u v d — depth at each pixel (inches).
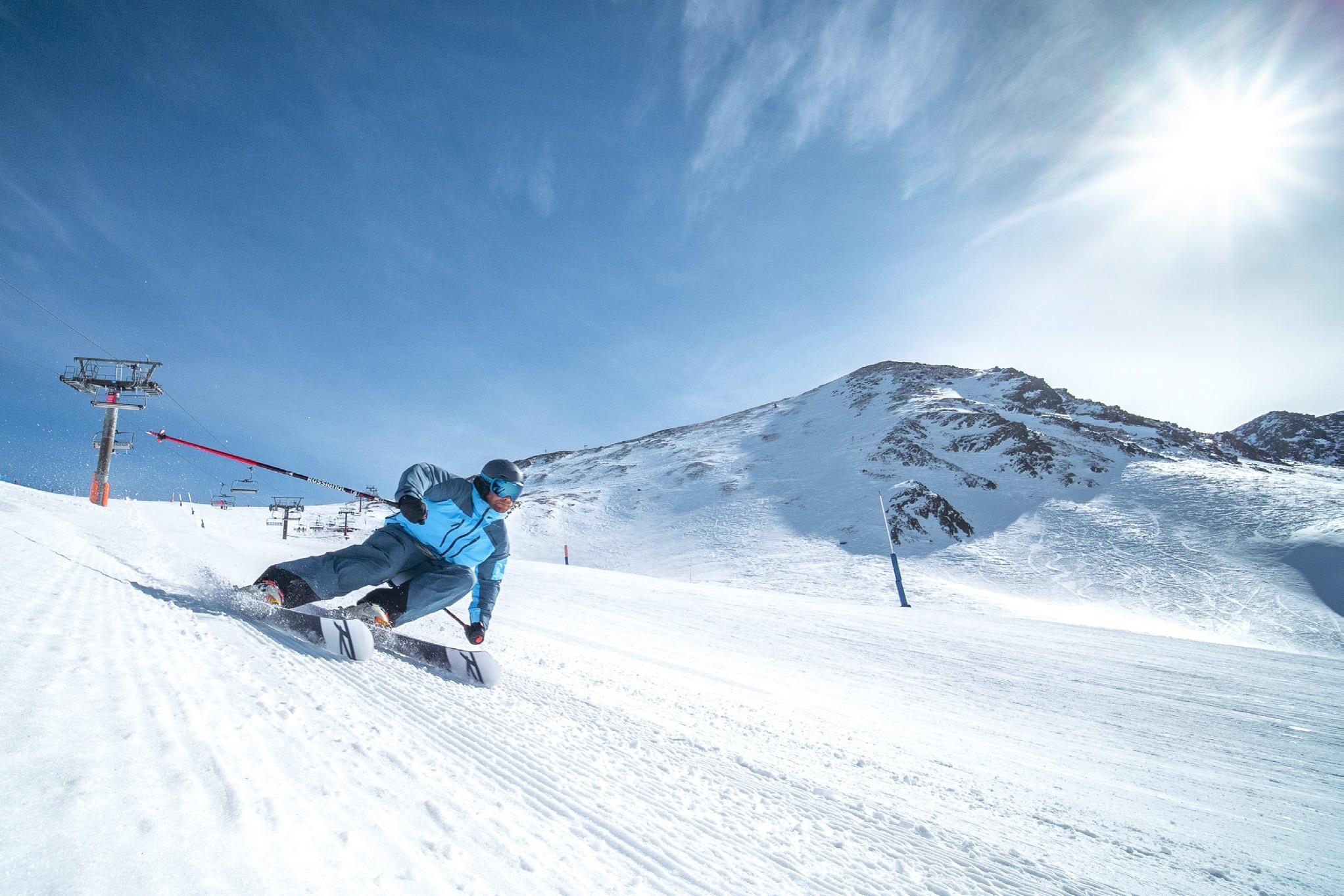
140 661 52.6
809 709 278.5
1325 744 300.4
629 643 429.4
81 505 560.1
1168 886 112.2
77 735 32.2
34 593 69.2
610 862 48.6
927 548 1798.7
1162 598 1459.2
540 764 71.1
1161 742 299.1
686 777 92.7
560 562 1964.8
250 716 48.4
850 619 641.0
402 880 30.8
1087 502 2130.9
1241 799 222.5
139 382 795.4
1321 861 157.9
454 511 138.3
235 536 910.4
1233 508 1894.7
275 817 31.7
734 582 1533.0
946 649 511.8
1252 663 482.0
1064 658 487.8
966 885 79.0
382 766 49.1
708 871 54.5
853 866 72.9
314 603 127.6
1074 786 211.0
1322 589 1421.0
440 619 317.4
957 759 222.2
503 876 37.0
